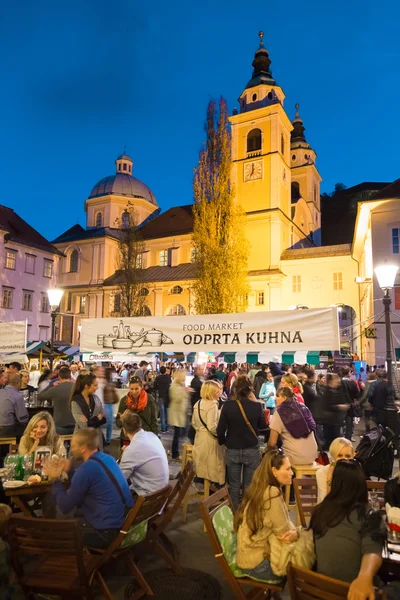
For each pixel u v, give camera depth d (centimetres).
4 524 403
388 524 415
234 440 669
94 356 1147
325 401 1064
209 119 3947
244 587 483
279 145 4803
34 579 410
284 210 4919
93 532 445
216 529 409
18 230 4703
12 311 4400
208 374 1574
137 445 566
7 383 923
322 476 520
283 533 398
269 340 945
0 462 791
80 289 5716
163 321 1055
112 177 6512
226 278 3697
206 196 3881
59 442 632
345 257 4466
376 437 774
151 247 5697
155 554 570
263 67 5131
